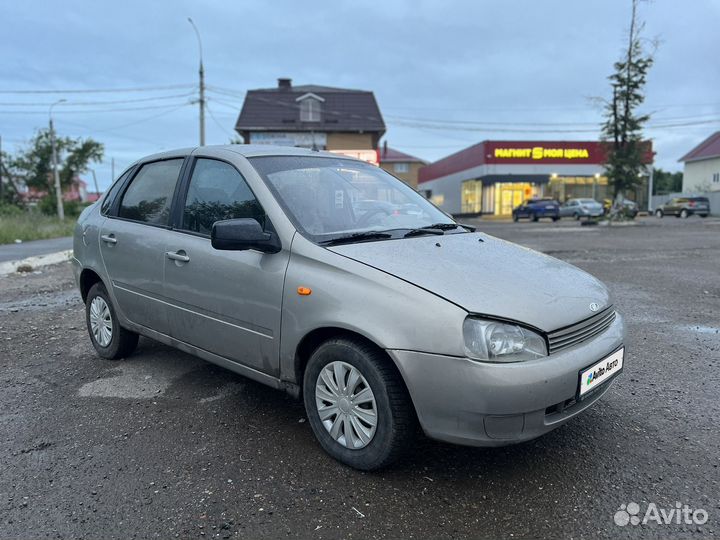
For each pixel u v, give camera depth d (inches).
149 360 184.2
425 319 99.4
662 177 3211.1
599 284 129.6
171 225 150.2
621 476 111.5
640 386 160.4
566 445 124.6
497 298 103.3
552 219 1400.1
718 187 1977.1
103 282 175.8
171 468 114.8
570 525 96.1
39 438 128.4
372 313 104.2
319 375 116.6
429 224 146.4
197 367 177.0
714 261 444.5
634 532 94.0
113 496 104.6
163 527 95.6
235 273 127.7
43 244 709.9
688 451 121.5
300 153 151.5
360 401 109.9
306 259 116.7
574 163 1660.9
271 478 110.8
